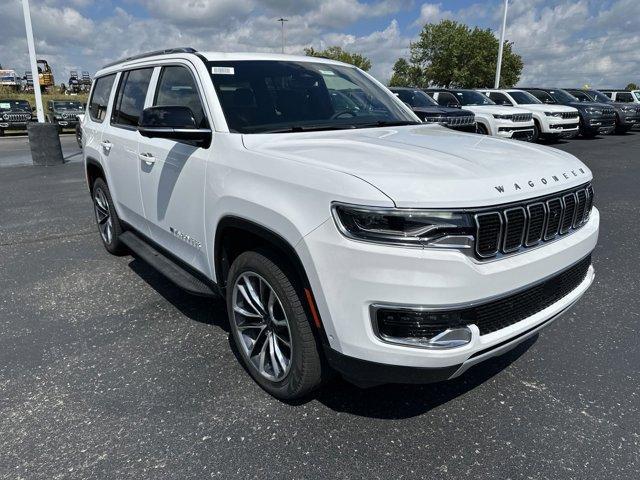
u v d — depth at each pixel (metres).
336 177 2.18
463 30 57.94
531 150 2.82
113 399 2.79
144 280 4.55
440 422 2.60
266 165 2.54
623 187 8.90
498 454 2.38
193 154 3.09
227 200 2.71
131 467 2.30
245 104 3.15
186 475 2.25
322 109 3.49
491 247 2.15
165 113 2.86
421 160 2.38
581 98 20.78
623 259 5.08
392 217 2.02
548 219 2.39
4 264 5.00
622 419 2.62
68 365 3.14
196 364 3.15
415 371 2.14
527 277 2.27
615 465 2.30
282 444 2.45
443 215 2.03
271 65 3.53
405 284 2.02
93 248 5.52
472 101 15.33
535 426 2.57
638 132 21.52
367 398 2.80
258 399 2.79
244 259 2.72
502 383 2.95
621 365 3.13
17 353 3.29
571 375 3.02
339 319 2.18
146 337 3.49
